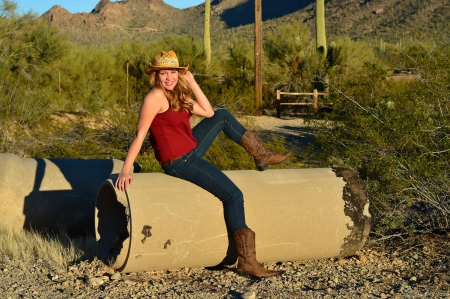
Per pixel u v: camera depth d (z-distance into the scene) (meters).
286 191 5.75
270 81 25.17
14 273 5.56
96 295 4.95
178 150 5.28
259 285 5.26
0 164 7.10
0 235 6.60
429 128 7.27
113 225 5.98
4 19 20.14
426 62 8.30
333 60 25.03
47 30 21.55
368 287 5.28
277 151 10.34
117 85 22.16
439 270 5.73
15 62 20.06
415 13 140.88
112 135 13.33
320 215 5.77
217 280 5.41
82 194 7.28
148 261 5.27
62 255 6.09
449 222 7.04
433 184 7.10
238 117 19.16
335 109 8.88
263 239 5.59
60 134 13.76
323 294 5.06
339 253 5.98
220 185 5.35
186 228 5.30
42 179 7.18
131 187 5.28
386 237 6.61
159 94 5.12
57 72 20.88
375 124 7.82
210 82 24.75
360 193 6.02
